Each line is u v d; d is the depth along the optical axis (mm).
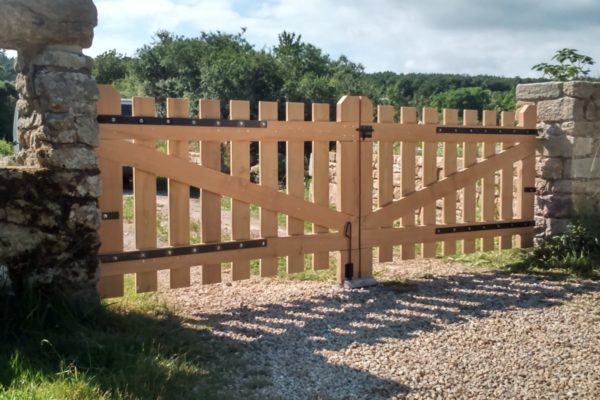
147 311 4820
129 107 11945
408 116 6234
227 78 23609
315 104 5699
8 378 3123
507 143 7047
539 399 3484
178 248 5074
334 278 6254
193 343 4141
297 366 3922
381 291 5785
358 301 5441
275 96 23875
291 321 4852
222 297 5520
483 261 6984
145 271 4949
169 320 4645
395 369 3895
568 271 6504
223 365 3854
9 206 4098
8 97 31094
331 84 26203
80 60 4328
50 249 4250
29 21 4121
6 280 4098
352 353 4168
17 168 4180
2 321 3877
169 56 28344
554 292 5758
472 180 6754
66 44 4297
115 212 4785
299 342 4371
